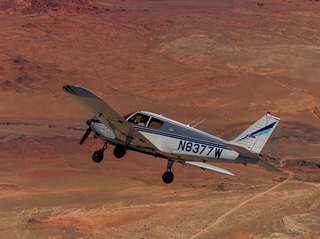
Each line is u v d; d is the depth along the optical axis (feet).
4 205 558.97
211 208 563.07
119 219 532.32
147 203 576.61
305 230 514.68
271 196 605.73
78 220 523.70
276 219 538.88
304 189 635.66
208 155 339.57
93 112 316.40
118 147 344.08
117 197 591.78
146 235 497.46
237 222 530.27
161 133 342.23
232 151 338.13
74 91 295.69
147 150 344.08
